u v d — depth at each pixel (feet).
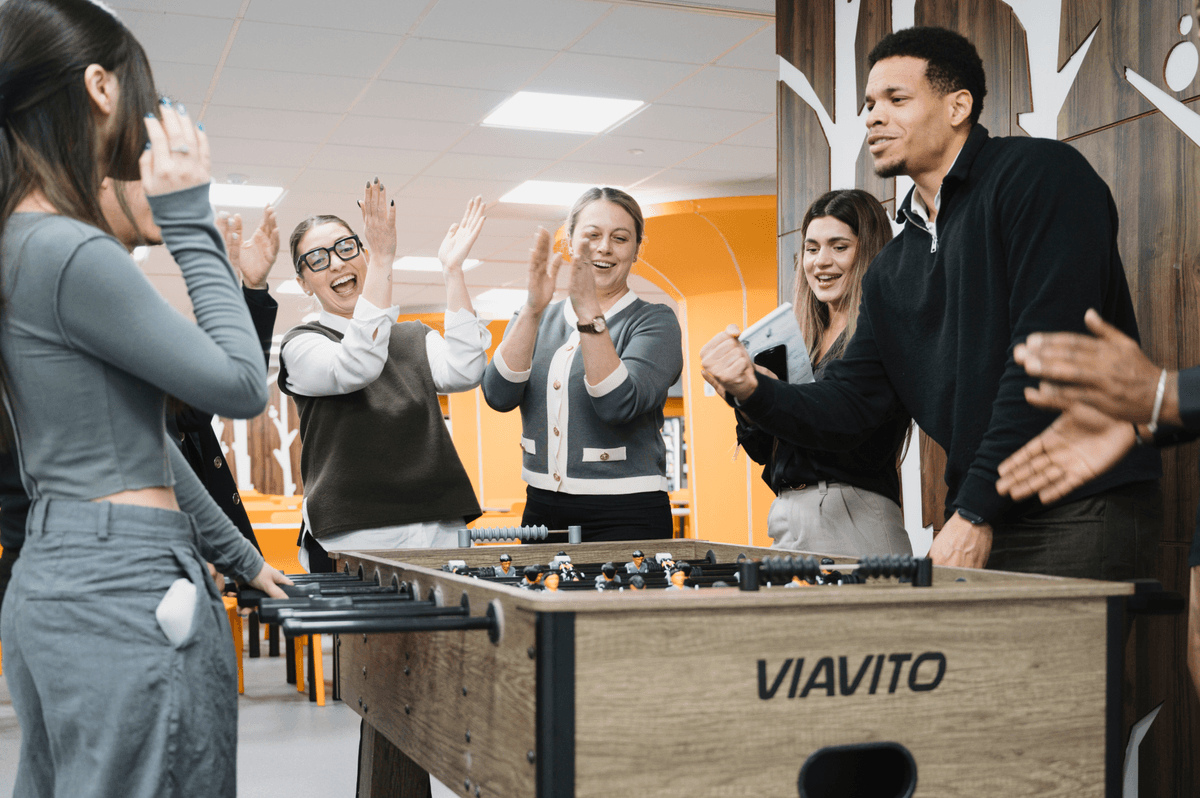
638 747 3.55
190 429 7.88
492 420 49.24
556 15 16.66
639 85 19.88
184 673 4.02
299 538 9.52
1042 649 4.02
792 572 4.18
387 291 8.64
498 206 28.78
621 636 3.55
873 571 4.40
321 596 5.21
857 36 11.60
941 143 6.50
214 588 4.29
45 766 4.28
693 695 3.61
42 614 3.92
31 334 3.91
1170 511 7.53
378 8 16.29
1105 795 4.09
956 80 6.41
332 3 16.07
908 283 6.84
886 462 7.82
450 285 9.15
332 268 9.37
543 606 3.47
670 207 27.04
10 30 4.08
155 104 4.34
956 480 6.36
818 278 8.58
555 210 29.27
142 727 3.92
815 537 7.75
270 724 14.29
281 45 17.66
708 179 26.86
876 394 7.11
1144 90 8.04
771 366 8.20
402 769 6.61
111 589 3.93
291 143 23.11
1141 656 7.64
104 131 4.17
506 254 34.86
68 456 3.98
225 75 18.99
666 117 21.83
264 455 54.85
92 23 4.15
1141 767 7.67
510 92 20.11
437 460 9.07
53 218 3.96
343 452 8.87
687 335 30.99
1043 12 9.06
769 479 8.29
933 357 6.63
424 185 26.76
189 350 3.90
